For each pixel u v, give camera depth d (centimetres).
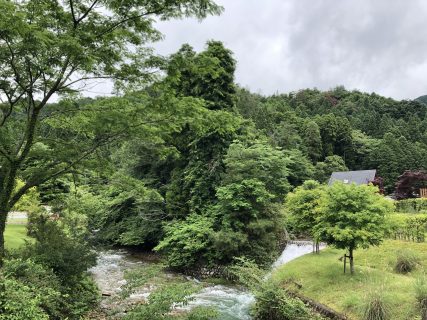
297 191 2066
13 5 721
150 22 977
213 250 2081
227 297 1603
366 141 6656
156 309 805
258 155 2283
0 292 666
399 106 9719
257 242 2114
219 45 2723
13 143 1053
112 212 2631
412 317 934
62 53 840
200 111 1008
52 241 1102
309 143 5762
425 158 5772
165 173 2764
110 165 1161
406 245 1652
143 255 2533
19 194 1021
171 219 2519
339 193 1361
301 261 1716
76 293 1076
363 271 1404
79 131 1136
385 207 1376
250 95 6300
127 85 1039
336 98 11056
